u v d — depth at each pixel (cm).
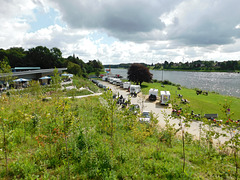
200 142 1125
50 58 6912
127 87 4591
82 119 1161
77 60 10669
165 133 1061
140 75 4991
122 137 947
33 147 698
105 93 695
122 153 695
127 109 845
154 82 6500
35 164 556
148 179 578
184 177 595
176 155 829
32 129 849
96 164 588
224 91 5272
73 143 702
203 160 736
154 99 3020
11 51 6469
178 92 4081
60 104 543
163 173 611
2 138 631
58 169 548
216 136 537
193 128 1620
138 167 632
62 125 568
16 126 841
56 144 686
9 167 535
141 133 936
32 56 6638
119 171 593
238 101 2983
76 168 576
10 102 1188
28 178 492
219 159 598
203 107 2505
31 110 1032
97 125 1080
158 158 757
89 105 1861
